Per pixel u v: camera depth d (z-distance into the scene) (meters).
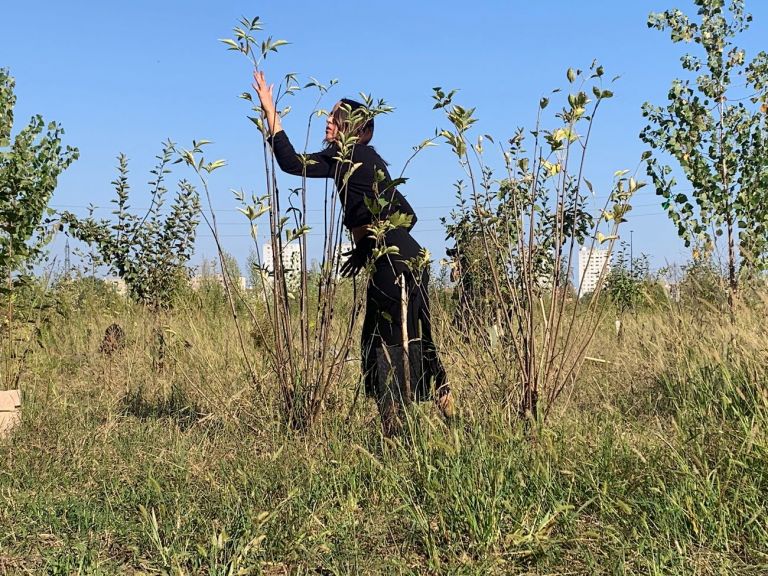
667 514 3.00
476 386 4.36
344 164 4.29
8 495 3.44
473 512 3.02
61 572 2.74
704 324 5.71
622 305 11.21
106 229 8.79
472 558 2.85
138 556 2.88
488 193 4.64
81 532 3.06
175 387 5.50
